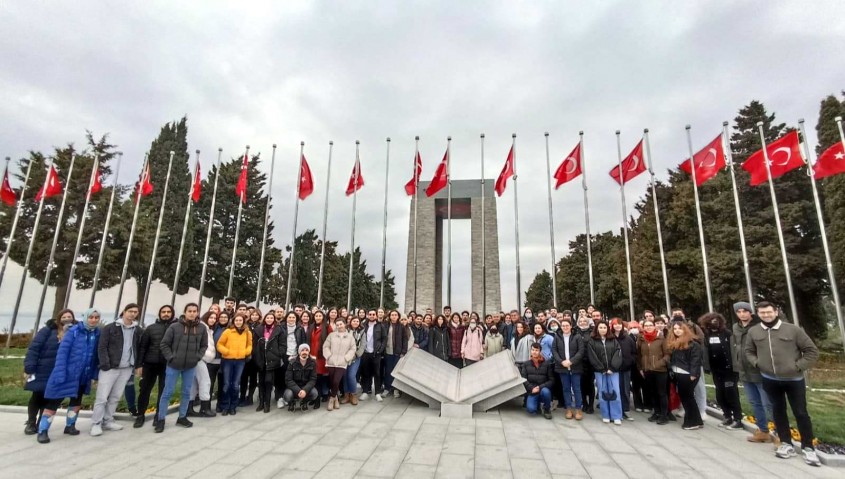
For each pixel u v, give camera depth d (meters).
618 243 37.34
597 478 5.07
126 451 5.82
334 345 8.73
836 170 11.94
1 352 19.53
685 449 6.32
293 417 7.88
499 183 18.69
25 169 25.59
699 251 23.47
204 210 33.22
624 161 15.57
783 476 5.24
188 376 7.23
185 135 33.97
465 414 8.08
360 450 5.95
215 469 5.15
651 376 8.12
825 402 10.15
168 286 31.69
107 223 18.20
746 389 6.98
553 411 8.76
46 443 6.14
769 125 25.19
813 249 21.47
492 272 29.31
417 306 29.02
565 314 9.70
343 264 51.19
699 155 14.07
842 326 12.09
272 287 36.38
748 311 6.99
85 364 6.71
